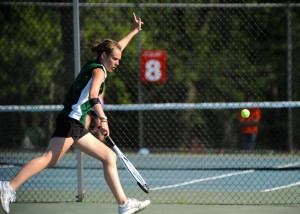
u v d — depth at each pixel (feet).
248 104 104.63
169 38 138.41
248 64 141.79
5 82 144.77
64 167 102.12
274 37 144.77
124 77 132.05
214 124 143.13
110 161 56.65
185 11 138.51
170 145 136.56
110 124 128.06
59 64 144.77
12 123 143.74
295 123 141.38
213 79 141.18
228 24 139.33
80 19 133.28
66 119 55.77
